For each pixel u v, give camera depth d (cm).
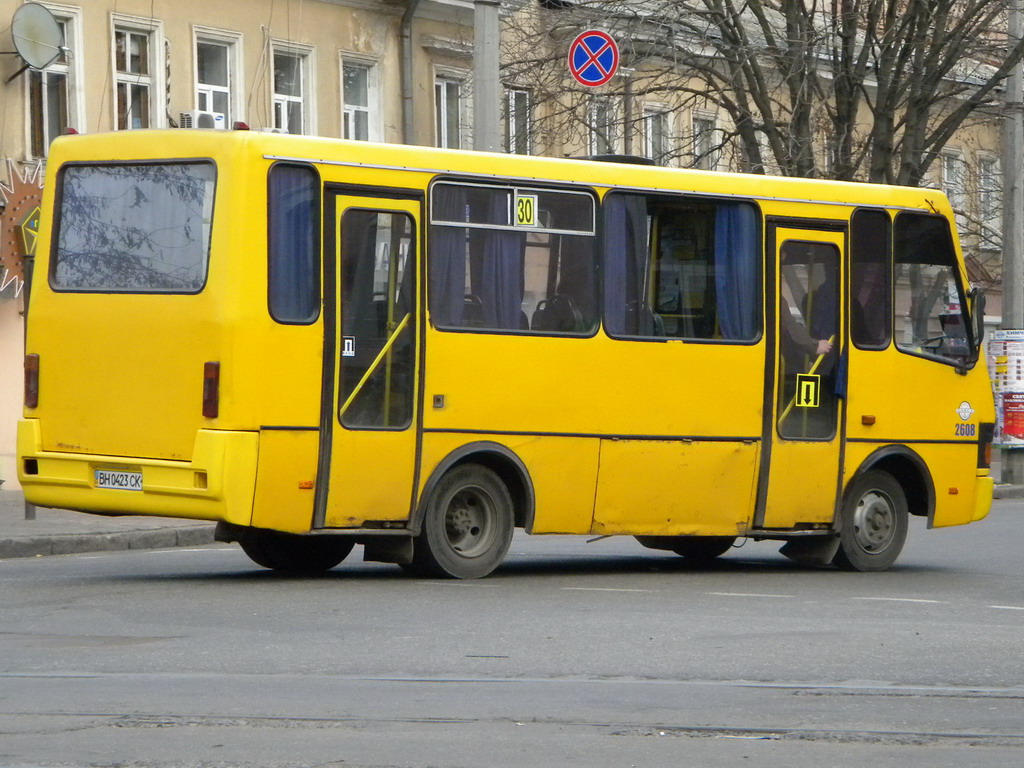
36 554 2122
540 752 879
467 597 1540
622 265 1789
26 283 2444
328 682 1080
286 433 1573
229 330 1548
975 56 3859
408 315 1648
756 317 1873
